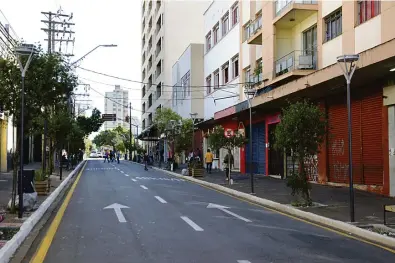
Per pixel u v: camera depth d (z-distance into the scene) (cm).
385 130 1698
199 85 4528
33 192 1284
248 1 3122
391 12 1647
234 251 825
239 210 1412
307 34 2428
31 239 924
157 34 7175
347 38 1953
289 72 2272
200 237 957
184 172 3197
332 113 2119
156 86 7219
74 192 1950
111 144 12319
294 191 1430
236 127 3441
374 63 1438
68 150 4022
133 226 1088
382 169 1738
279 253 813
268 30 2639
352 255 807
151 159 5088
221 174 3156
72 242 899
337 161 2075
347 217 1191
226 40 3631
